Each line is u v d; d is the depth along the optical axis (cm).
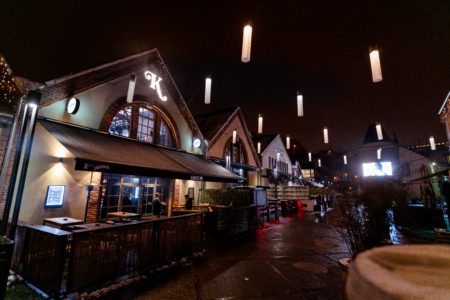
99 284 497
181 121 1421
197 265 680
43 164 771
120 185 1035
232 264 697
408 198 462
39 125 772
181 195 1325
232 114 1947
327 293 518
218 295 502
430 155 3117
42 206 760
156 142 1266
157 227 641
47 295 448
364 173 3447
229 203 1340
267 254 809
